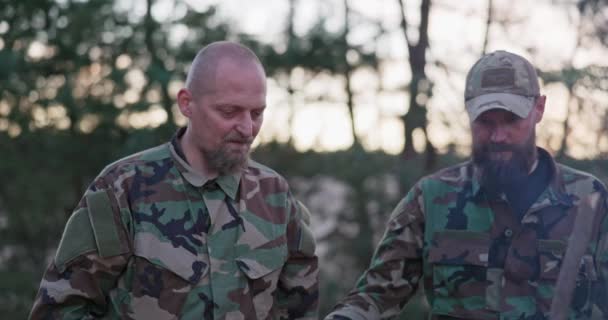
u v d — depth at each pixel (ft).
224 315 9.43
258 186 9.99
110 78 29.84
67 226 9.46
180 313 9.34
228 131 9.30
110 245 9.31
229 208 9.73
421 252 10.68
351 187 29.09
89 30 30.19
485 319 10.16
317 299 10.39
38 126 30.94
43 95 30.25
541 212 10.26
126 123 30.35
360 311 10.57
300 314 10.30
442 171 10.87
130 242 9.43
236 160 9.44
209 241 9.54
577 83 22.52
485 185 10.28
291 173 30.76
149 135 28.89
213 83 9.25
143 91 29.71
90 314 9.48
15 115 30.66
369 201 28.58
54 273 9.43
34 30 30.25
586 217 10.19
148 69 28.68
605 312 10.08
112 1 30.04
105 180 9.55
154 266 9.34
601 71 22.66
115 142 30.68
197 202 9.63
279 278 10.23
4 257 31.83
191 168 9.65
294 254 10.18
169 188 9.61
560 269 10.09
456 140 26.78
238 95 9.23
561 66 23.52
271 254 9.80
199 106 9.36
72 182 31.99
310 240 10.29
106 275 9.40
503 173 10.23
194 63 9.48
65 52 30.40
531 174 10.44
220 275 9.50
